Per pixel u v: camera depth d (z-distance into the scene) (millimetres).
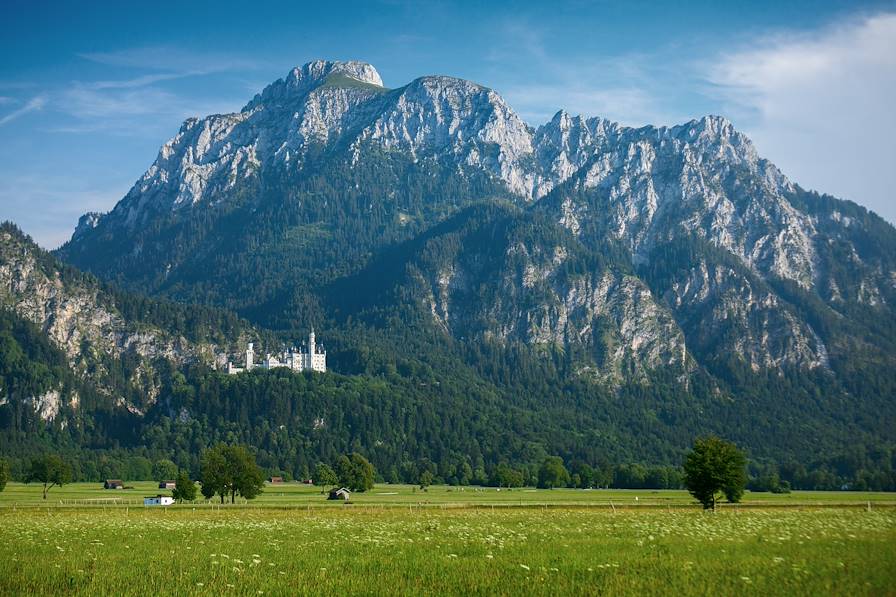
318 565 68938
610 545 80688
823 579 60156
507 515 139000
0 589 60594
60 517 136375
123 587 60594
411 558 72438
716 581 60156
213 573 65125
